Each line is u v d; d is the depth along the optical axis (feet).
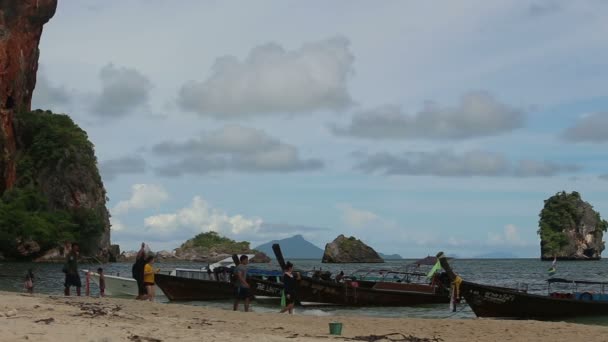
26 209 458.50
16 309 66.85
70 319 61.11
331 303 125.18
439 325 79.71
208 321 72.84
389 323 80.94
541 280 277.23
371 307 126.21
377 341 61.31
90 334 49.67
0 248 433.89
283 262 126.41
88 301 88.07
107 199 540.52
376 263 607.37
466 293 105.60
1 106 479.00
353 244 609.42
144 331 55.06
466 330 75.92
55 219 461.37
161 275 126.93
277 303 127.65
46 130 497.87
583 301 106.73
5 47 488.02
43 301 81.35
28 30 513.86
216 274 136.77
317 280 123.44
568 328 77.51
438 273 135.64
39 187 485.97
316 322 79.87
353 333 71.51
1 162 464.65
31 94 544.62
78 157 504.02
